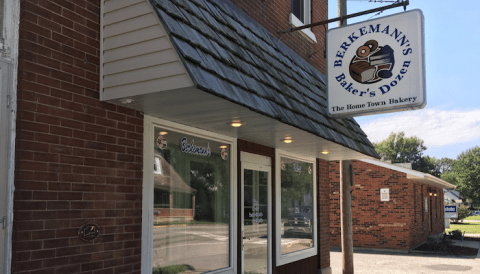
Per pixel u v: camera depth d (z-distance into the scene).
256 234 8.45
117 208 5.00
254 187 8.52
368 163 20.33
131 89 4.61
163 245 5.95
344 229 10.10
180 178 6.41
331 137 7.37
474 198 95.06
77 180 4.54
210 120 6.02
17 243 3.95
